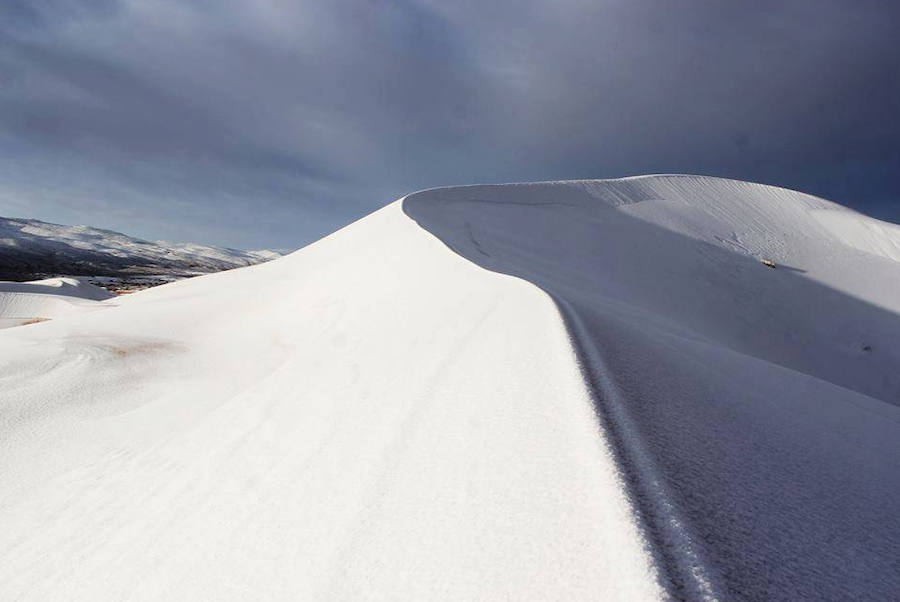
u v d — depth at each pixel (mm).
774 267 37500
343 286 16250
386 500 2537
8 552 4578
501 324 5312
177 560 3049
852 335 29406
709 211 47875
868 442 3750
